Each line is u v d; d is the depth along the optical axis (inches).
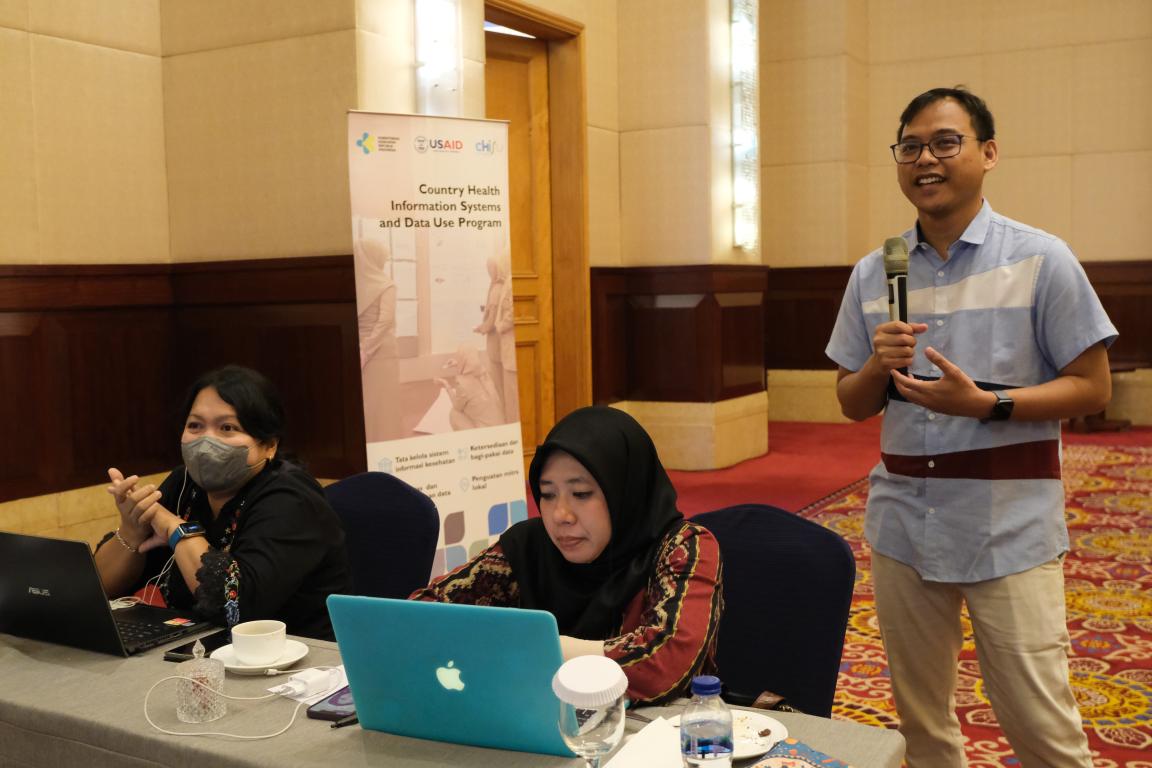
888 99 463.2
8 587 92.0
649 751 66.7
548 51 315.6
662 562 85.2
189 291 233.3
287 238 221.5
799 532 94.7
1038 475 96.2
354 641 69.6
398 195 195.5
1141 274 431.2
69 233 215.0
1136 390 429.7
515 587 93.5
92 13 217.9
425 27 224.1
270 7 218.7
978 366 97.7
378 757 67.8
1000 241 97.7
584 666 62.0
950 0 450.9
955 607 101.0
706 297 335.6
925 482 99.3
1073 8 435.5
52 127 211.5
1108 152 435.5
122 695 79.1
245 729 72.6
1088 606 196.5
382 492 128.8
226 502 110.3
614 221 342.0
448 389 203.3
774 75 449.7
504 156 208.7
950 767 104.1
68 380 215.3
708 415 339.0
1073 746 95.2
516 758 67.4
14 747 78.1
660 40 335.6
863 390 103.1
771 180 455.2
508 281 210.7
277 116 219.9
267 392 111.2
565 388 320.8
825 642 91.4
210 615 97.5
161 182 233.5
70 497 215.6
